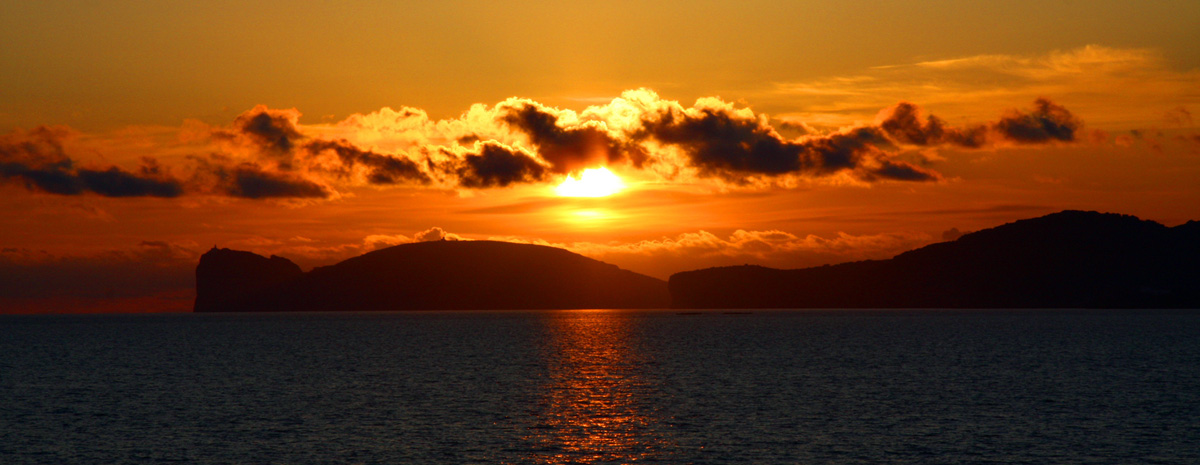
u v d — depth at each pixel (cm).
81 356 11112
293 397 6656
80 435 5109
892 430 5181
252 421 5553
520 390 7050
